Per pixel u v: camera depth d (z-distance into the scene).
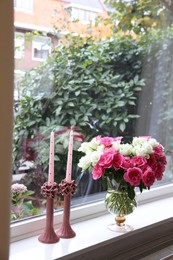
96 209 1.52
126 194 1.35
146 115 1.74
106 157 1.25
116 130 1.61
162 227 1.60
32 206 1.31
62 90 1.38
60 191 1.23
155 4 1.67
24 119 1.25
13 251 1.18
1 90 0.83
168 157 1.89
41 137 1.32
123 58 1.60
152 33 1.69
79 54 1.42
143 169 1.28
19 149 1.25
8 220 0.89
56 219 1.35
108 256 1.37
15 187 1.25
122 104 1.63
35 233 1.30
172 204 1.74
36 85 1.27
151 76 1.73
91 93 1.50
